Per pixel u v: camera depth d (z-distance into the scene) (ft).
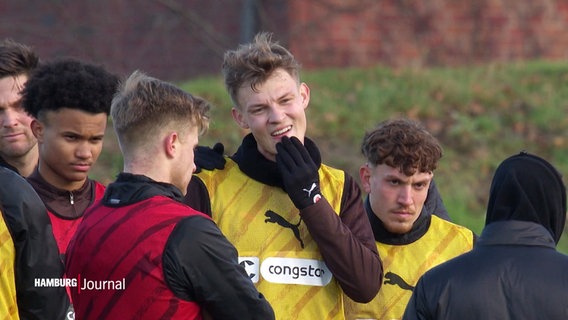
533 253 45.78
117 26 168.86
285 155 51.37
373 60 173.27
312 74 164.04
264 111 52.60
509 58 178.29
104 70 54.19
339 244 50.49
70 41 160.97
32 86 53.47
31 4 170.71
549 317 44.70
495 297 45.16
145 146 45.98
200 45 170.60
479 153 144.56
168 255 43.65
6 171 49.39
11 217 48.01
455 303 45.55
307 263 52.49
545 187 46.52
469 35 176.76
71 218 55.62
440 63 175.83
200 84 155.53
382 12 173.88
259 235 52.65
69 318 51.67
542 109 154.71
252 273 52.26
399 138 57.36
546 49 179.22
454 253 59.62
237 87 53.21
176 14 151.12
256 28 145.07
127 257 43.96
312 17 167.84
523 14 178.40
